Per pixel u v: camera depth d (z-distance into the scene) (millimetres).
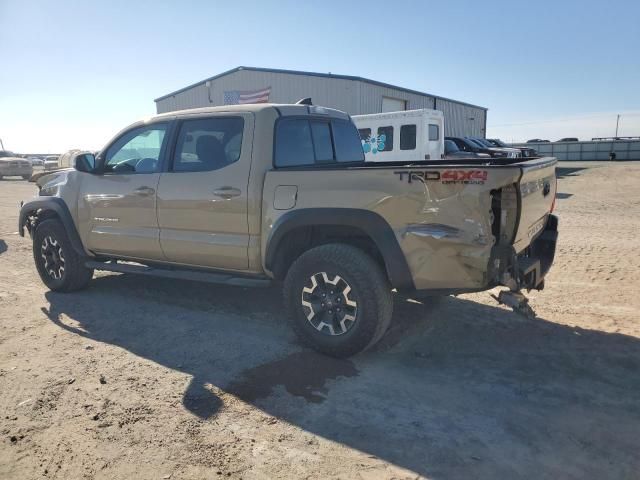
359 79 22562
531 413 3223
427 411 3252
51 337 4504
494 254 3492
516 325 4738
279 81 24109
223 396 3436
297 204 4043
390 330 4652
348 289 3889
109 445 2883
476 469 2678
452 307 5242
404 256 3680
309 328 4094
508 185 3479
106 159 5367
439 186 3516
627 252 7410
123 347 4281
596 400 3381
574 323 4758
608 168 29047
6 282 6391
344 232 4074
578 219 10859
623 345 4242
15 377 3715
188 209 4613
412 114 15414
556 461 2740
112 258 5473
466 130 35469
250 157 4277
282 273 4375
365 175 3785
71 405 3314
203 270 4820
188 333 4586
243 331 4641
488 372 3803
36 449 2850
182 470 2666
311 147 4871
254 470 2672
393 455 2801
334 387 3570
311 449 2854
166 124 4898
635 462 2727
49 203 5633
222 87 25875
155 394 3459
